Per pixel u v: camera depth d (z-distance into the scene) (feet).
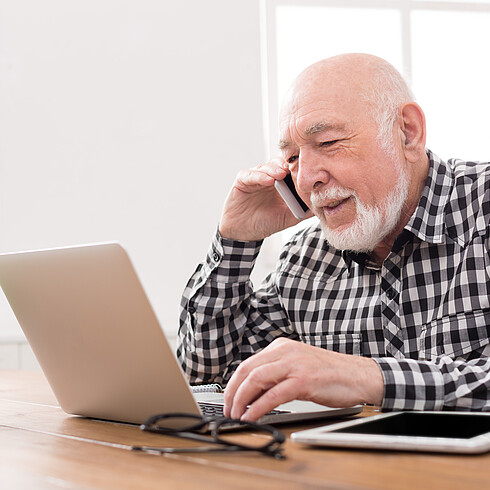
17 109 9.91
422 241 4.76
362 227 4.55
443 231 4.69
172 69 10.28
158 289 10.12
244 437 2.77
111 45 10.18
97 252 2.85
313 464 2.29
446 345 4.56
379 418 2.78
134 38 10.23
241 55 10.40
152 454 2.53
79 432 3.10
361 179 4.48
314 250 5.53
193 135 10.28
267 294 5.65
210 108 10.32
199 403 3.84
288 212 5.37
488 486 1.99
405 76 4.89
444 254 4.70
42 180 9.96
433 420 2.74
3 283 3.43
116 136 10.14
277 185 5.06
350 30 10.89
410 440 2.41
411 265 4.78
